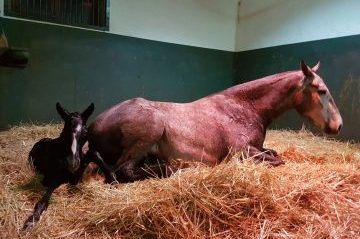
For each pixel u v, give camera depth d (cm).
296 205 196
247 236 171
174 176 222
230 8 724
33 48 501
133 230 177
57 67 523
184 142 266
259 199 191
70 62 536
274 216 185
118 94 592
